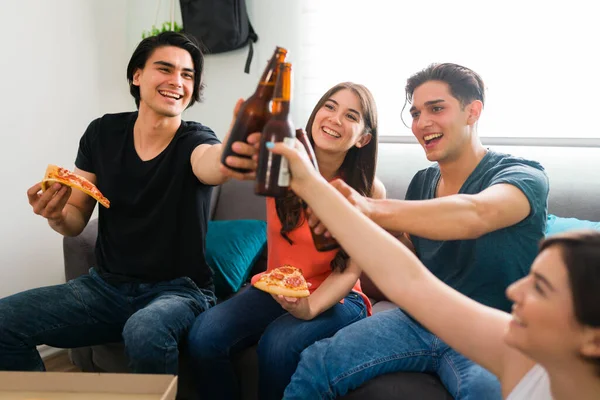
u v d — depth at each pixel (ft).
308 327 4.49
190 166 5.16
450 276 4.49
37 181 7.39
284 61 2.71
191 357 4.71
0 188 6.81
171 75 5.16
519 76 6.97
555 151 6.50
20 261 7.20
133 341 4.33
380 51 7.73
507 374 2.59
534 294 2.07
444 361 4.00
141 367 4.32
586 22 6.55
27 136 7.16
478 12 7.11
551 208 5.98
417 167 7.08
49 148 7.55
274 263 5.16
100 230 5.48
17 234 7.12
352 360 3.93
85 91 8.23
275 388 4.43
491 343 2.58
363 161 5.17
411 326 4.24
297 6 8.11
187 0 8.18
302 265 4.96
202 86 5.73
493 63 7.10
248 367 4.91
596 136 6.65
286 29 8.23
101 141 5.51
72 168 8.07
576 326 1.95
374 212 3.22
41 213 4.90
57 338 4.91
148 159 5.27
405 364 4.06
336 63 8.00
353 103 4.86
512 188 3.84
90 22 8.23
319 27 8.02
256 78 8.56
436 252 4.53
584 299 1.91
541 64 6.84
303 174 2.39
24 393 3.17
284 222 4.71
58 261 7.82
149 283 5.20
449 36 7.32
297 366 4.18
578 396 2.16
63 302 4.94
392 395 3.85
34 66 7.18
